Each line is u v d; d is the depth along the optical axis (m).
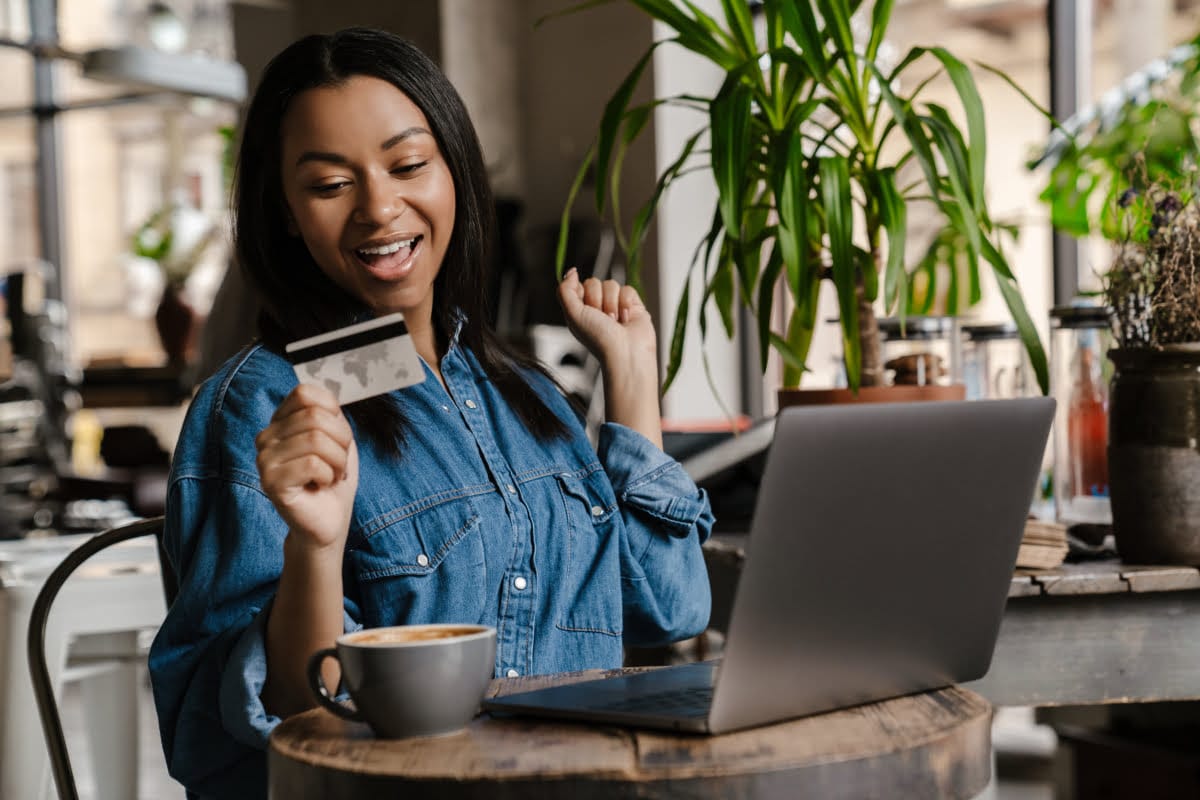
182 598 1.24
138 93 6.26
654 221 4.77
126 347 8.34
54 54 4.71
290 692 1.16
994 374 2.13
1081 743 2.67
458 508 1.39
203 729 1.22
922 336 2.04
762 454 2.12
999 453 1.02
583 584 1.47
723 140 1.88
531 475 1.48
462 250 1.52
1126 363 1.80
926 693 1.07
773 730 0.94
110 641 2.20
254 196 1.45
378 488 1.36
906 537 0.97
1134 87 3.11
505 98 5.25
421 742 0.93
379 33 1.43
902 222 1.90
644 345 1.60
